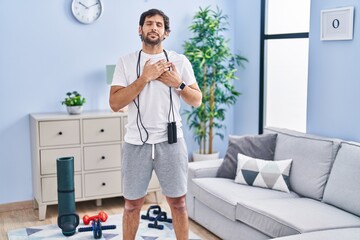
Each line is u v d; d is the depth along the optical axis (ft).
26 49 14.87
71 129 14.26
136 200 9.84
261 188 12.26
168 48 16.78
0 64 14.58
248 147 13.14
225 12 17.63
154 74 9.04
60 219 12.71
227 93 18.01
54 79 15.30
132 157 9.48
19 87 14.90
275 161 12.41
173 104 9.43
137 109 9.32
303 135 12.66
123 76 9.57
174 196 9.63
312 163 11.69
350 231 8.98
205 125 17.17
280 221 9.71
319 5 12.93
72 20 15.33
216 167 13.57
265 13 16.34
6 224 13.73
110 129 14.74
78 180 14.55
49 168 14.14
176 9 16.75
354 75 11.98
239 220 11.14
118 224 13.38
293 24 15.40
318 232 8.91
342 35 12.17
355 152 10.69
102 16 15.70
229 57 17.29
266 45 16.49
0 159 14.89
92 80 15.80
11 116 14.90
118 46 16.05
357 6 11.79
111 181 14.96
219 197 11.77
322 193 11.28
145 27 9.34
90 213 14.61
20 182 15.19
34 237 12.53
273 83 16.39
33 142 14.52
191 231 12.90
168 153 9.42
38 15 14.89
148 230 12.80
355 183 10.30
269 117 16.70
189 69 9.86
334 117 12.68
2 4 14.42
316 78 13.21
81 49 15.55
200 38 16.60
